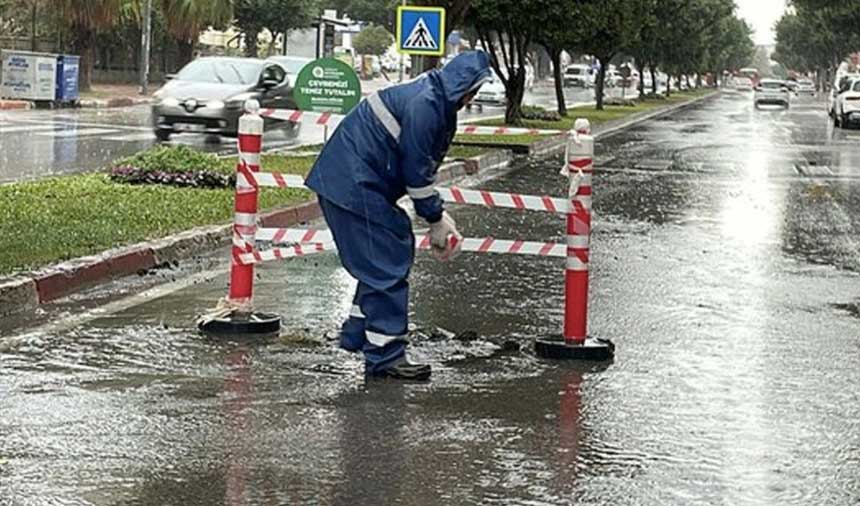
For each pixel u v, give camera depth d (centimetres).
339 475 635
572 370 879
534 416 756
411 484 624
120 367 843
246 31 7125
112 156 2406
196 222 1459
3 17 5744
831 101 5928
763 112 6844
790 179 2598
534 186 2348
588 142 913
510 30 3991
